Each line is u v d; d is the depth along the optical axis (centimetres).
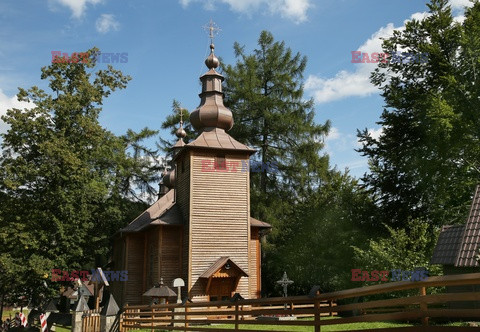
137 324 1783
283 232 3838
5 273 3144
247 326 2094
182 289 2780
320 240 3409
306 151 4069
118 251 3981
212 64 3238
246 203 2933
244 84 4150
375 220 3366
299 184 4122
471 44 2914
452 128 2842
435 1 3150
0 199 3244
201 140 2947
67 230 3288
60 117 3341
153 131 5391
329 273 3306
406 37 3234
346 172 3884
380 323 2005
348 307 753
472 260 1839
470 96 2967
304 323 848
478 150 2931
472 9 3080
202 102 3184
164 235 2920
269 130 4184
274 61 4291
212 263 2777
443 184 3042
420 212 3250
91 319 2080
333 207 3516
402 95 3244
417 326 614
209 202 2850
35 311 3183
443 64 2908
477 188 2134
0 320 3409
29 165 3206
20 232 3102
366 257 2562
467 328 546
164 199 3856
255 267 3098
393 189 3300
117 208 3756
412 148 3209
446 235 2162
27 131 3225
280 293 3722
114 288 3716
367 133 3434
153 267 3083
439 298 577
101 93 3575
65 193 3306
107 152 3984
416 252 2475
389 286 662
